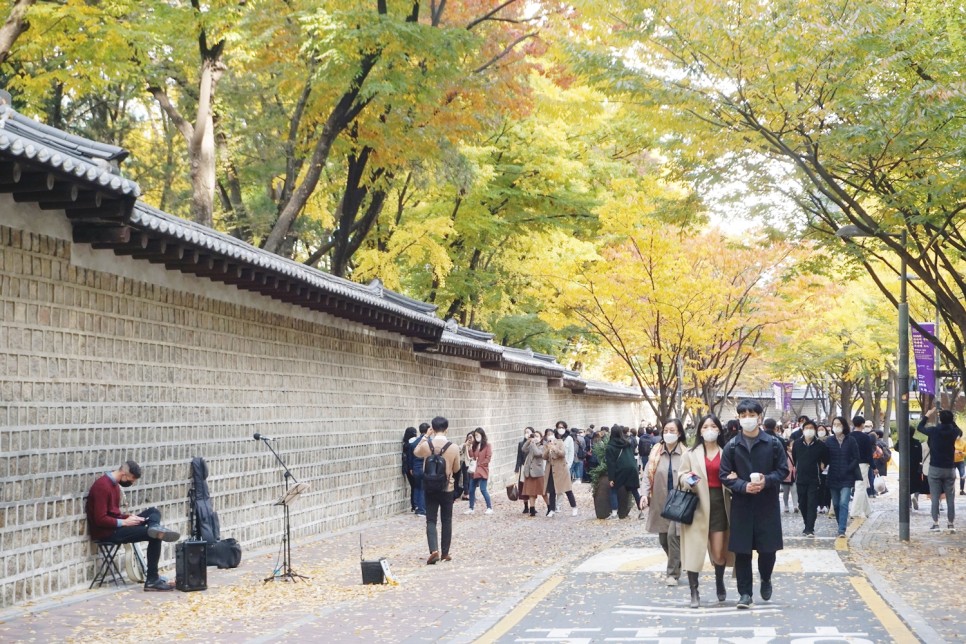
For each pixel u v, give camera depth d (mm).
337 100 22562
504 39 23859
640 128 17000
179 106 27766
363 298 17609
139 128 30266
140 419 12422
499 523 20609
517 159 31156
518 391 37438
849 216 14766
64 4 17594
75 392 11141
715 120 14250
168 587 11312
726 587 11312
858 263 19484
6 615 9555
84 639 8672
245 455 15289
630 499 21656
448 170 25062
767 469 9781
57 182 9383
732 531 9836
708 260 24594
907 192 13695
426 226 26812
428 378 25859
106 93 25594
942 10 12969
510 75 22906
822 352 45719
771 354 36469
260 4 21000
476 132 23359
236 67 23922
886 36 12797
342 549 15938
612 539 16906
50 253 10750
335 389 19219
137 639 8742
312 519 17906
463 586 11797
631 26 14141
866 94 13625
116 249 11789
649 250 22578
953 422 17609
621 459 20953
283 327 16859
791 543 15781
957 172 13406
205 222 20969
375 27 19453
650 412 86062
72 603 10352
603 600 10500
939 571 12430
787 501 22047
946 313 17688
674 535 11383
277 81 24531
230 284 14672
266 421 16109
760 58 13164
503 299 34719
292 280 14672
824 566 12875
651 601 10398
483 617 9688
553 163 30688
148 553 11375
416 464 22312
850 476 16625
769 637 8352
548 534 18156
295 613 10086
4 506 9930
